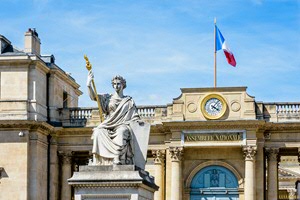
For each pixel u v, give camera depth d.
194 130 80.81
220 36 84.44
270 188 81.31
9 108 81.81
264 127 81.06
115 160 28.23
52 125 84.75
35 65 82.50
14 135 81.25
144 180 27.94
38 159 81.75
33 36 85.06
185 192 82.12
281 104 82.19
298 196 111.19
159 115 83.56
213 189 81.69
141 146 29.06
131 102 29.28
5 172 80.88
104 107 29.33
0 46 83.62
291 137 81.50
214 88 81.25
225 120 79.88
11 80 82.44
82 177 27.81
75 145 84.88
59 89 87.94
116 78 29.50
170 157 81.75
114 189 27.69
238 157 81.44
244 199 80.44
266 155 82.12
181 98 82.12
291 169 116.88
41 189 82.50
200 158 82.25
